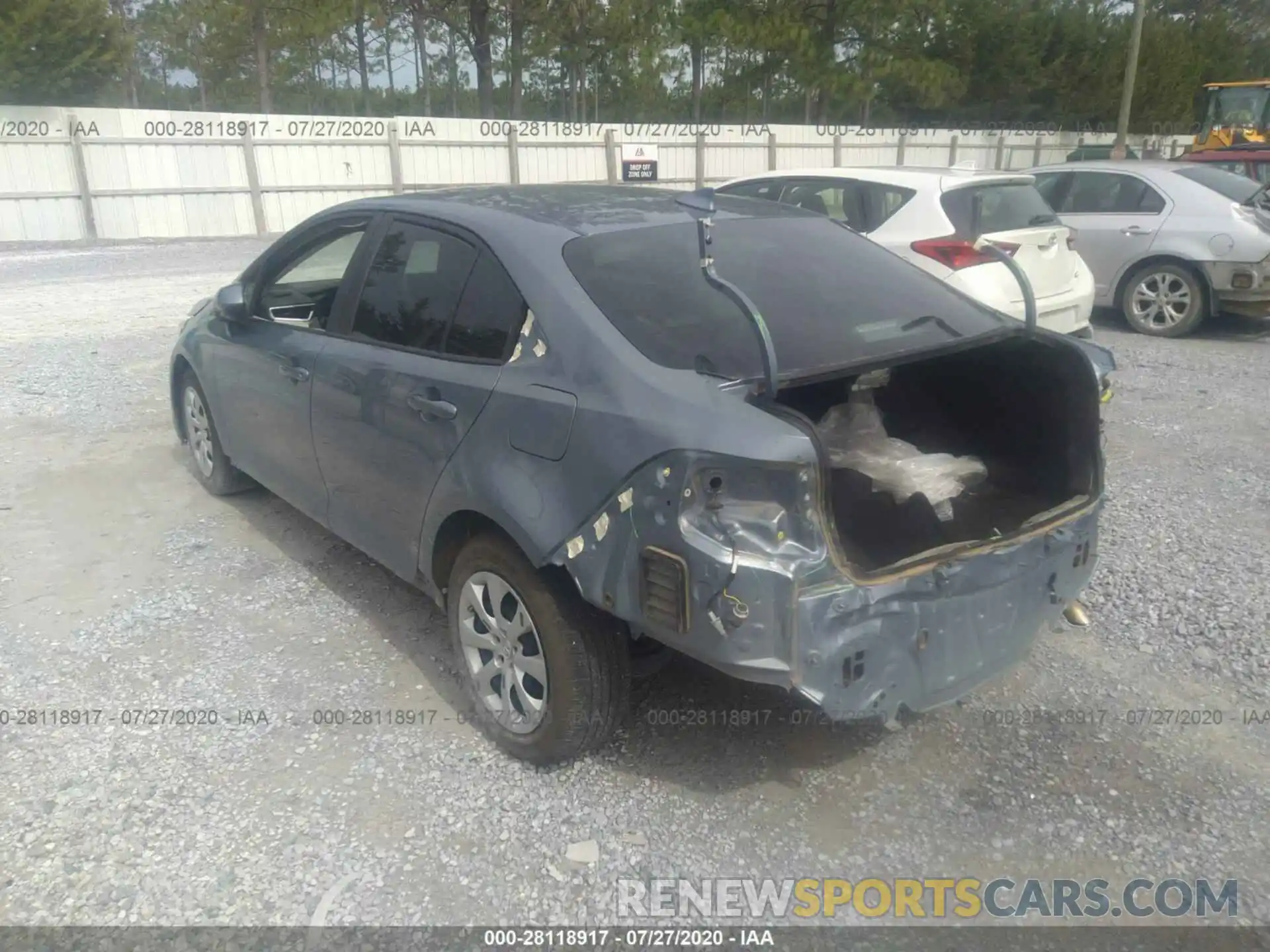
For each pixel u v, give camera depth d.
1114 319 11.11
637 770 3.39
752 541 2.69
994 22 36.59
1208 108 19.78
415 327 3.83
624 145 24.94
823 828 3.13
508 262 3.50
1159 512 5.46
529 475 3.15
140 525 5.42
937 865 2.99
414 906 2.83
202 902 2.84
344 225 4.47
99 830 3.12
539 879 2.93
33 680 3.93
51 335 10.05
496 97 44.94
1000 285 7.29
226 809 3.21
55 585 4.73
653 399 2.90
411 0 28.55
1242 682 3.87
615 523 2.91
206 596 4.62
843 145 28.67
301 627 4.35
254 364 4.80
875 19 32.69
